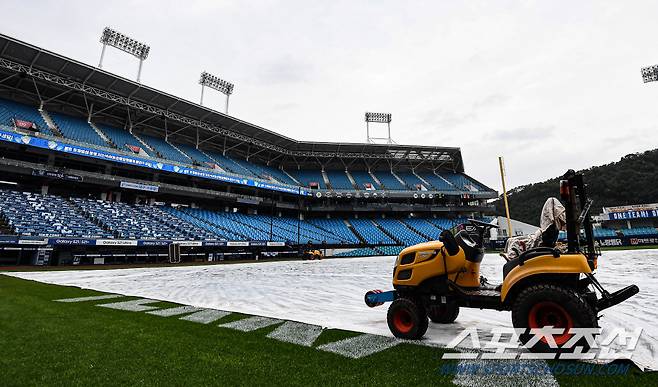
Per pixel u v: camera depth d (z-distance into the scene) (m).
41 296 8.18
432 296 4.85
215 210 37.12
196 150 38.28
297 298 8.61
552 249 4.06
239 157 44.59
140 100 32.28
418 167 54.09
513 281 4.07
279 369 3.33
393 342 4.43
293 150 47.25
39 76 25.92
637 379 2.97
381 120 55.22
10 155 24.58
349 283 12.16
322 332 5.00
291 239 36.12
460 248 4.80
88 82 28.84
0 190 22.20
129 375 3.14
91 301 7.65
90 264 21.62
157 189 29.53
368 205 45.62
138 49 34.16
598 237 47.19
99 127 31.16
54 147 23.42
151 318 5.89
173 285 11.37
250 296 8.94
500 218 53.25
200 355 3.78
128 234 23.69
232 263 25.50
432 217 49.12
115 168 29.31
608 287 9.46
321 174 49.16
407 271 5.04
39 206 22.33
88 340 4.34
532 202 84.25
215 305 7.48
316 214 46.69
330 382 2.98
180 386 2.90
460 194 47.16
